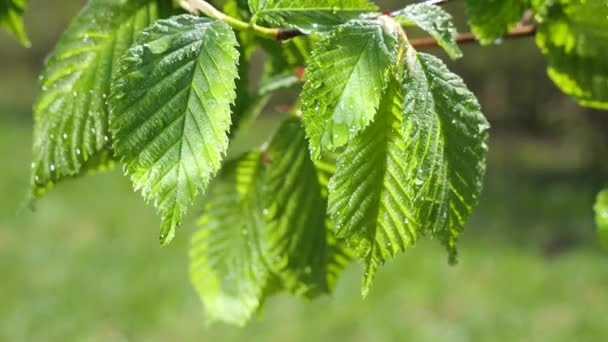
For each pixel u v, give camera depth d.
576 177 4.91
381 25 0.50
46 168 0.55
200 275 0.65
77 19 0.56
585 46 0.59
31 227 4.91
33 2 6.88
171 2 0.57
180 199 0.47
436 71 0.50
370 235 0.50
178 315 3.70
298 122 0.62
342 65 0.49
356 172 0.50
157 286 4.02
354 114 0.48
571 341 3.14
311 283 0.63
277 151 0.62
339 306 3.69
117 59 0.56
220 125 0.47
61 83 0.55
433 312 3.57
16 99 8.88
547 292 3.61
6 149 6.75
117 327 3.61
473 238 4.29
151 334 3.53
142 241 4.64
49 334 3.57
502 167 5.19
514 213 4.54
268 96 0.65
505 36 0.61
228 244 0.64
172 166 0.47
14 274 4.20
